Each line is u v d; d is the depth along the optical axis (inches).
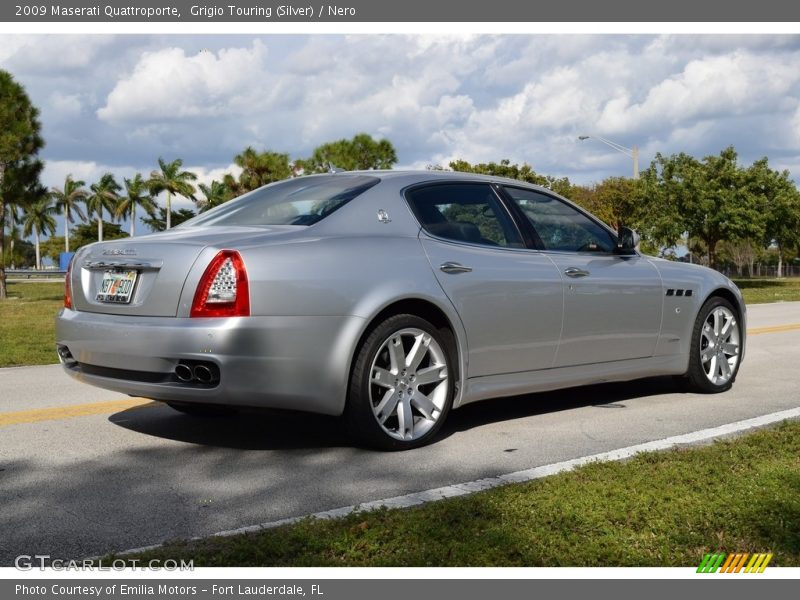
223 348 161.3
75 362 188.5
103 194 3521.2
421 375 185.8
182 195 2994.6
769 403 240.5
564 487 142.1
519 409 231.6
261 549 115.9
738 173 1595.7
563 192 1947.6
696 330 251.1
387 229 189.5
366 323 174.6
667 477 147.6
